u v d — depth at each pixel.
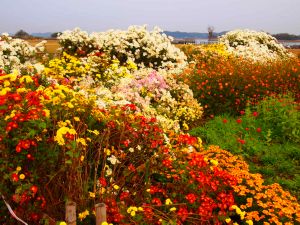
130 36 12.55
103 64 9.04
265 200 4.64
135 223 3.55
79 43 12.66
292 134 7.89
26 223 3.29
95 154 4.39
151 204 4.17
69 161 3.21
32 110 3.34
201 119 9.28
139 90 7.82
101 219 3.23
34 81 4.65
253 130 8.23
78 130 4.07
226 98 9.93
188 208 4.19
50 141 3.53
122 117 4.62
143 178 4.55
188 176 4.46
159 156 4.54
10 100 3.45
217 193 4.54
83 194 3.64
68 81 7.02
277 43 22.14
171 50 12.54
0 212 3.37
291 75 11.73
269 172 6.32
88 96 5.70
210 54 15.70
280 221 4.31
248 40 21.39
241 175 5.07
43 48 10.39
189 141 4.82
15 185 3.39
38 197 3.40
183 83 9.80
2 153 3.28
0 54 8.73
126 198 4.04
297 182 5.97
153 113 6.55
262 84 10.20
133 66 8.86
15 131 3.31
